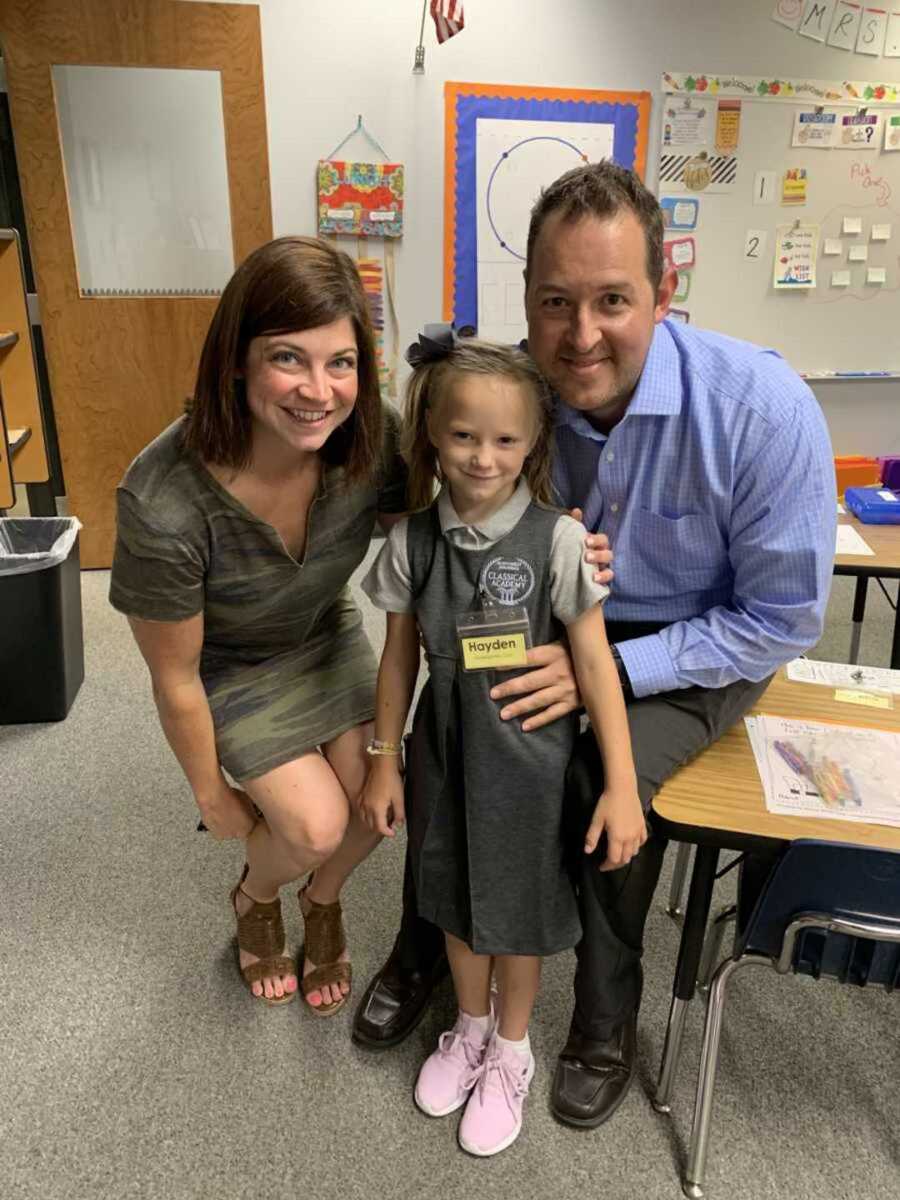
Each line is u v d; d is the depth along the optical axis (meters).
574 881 1.32
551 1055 1.54
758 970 1.73
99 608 3.39
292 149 3.68
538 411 1.18
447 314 4.03
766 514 1.29
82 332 3.54
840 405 4.56
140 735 2.52
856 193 4.19
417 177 3.81
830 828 1.14
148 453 1.26
